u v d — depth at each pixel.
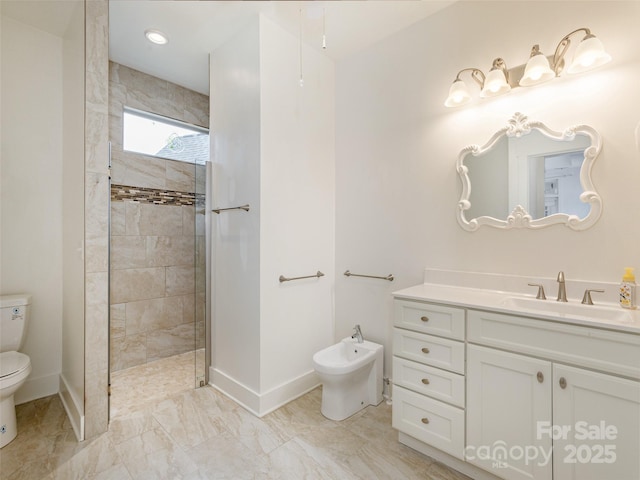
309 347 2.48
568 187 1.63
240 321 2.28
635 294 1.43
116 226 2.75
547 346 1.31
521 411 1.38
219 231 2.48
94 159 1.86
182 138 3.20
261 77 2.11
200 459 1.66
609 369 1.18
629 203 1.48
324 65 2.61
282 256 2.27
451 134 2.05
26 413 2.12
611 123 1.52
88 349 1.83
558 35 1.66
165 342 3.08
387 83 2.37
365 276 2.50
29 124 2.29
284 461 1.65
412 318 1.74
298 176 2.39
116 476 1.54
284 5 0.81
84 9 1.82
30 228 2.30
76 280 2.03
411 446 1.78
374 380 2.23
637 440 1.13
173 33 2.24
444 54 2.08
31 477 1.53
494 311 1.45
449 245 2.06
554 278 1.67
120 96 2.72
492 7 1.88
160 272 3.04
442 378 1.62
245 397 2.20
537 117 1.72
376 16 2.14
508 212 1.82
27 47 2.28
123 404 2.23
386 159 2.38
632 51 1.47
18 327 2.11
